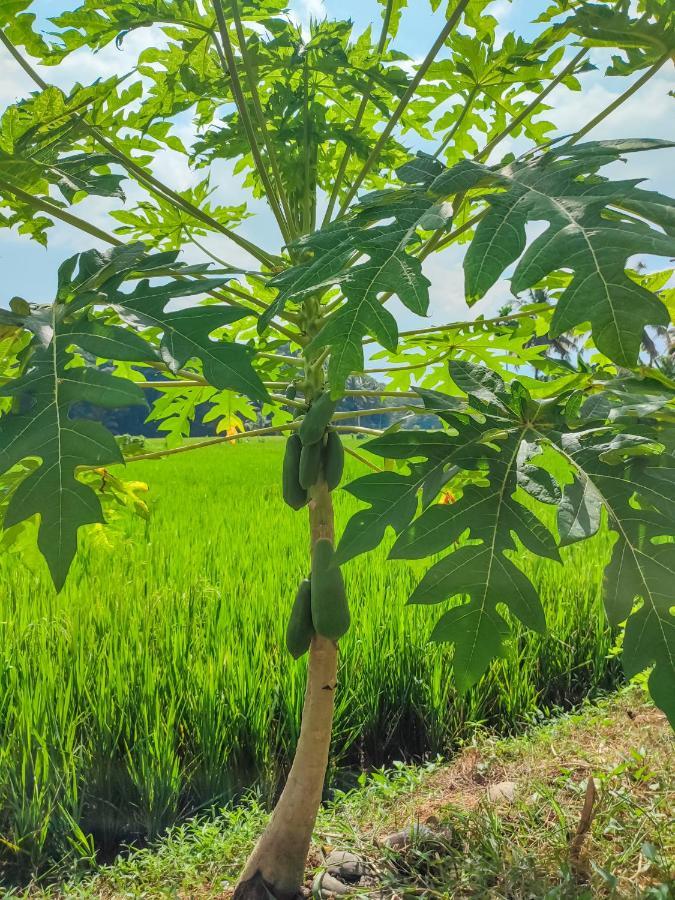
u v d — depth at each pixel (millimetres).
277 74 3014
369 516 2031
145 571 6422
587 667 5805
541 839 3133
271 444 33719
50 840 3703
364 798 3783
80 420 1680
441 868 2959
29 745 3916
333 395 1607
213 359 1824
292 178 2699
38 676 4477
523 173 1821
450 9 2797
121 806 3963
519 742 4367
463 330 3039
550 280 2840
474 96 2900
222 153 2916
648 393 2320
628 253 1501
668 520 1925
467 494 2078
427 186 1903
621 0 2070
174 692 4449
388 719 4980
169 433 3812
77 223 2350
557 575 6734
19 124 2432
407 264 1660
